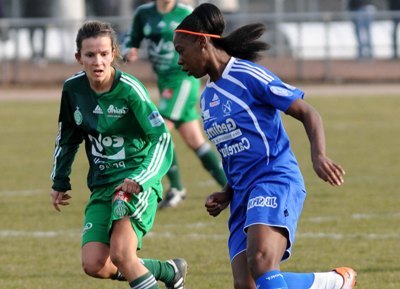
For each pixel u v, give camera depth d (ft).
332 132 155.02
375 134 151.84
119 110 53.36
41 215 90.68
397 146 137.90
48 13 261.03
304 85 227.81
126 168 53.88
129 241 51.67
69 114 54.85
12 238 80.43
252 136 50.11
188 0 222.69
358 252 72.49
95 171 54.44
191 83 94.58
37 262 71.36
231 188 52.34
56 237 80.79
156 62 95.30
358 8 251.60
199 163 127.75
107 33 52.65
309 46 232.32
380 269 67.00
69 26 238.27
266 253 47.19
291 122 175.63
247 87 50.06
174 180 94.17
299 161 125.49
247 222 48.55
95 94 53.57
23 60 236.43
